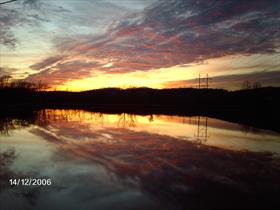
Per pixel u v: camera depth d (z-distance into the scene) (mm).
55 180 8359
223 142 15852
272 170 9656
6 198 6895
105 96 100562
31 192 7293
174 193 7320
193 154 12336
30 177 8664
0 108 57969
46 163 10516
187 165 10328
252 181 8305
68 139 16547
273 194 7246
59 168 9773
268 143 15594
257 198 6961
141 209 6293
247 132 20828
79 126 24000
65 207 6391
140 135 18469
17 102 80875
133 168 9828
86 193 7262
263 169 9781
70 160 11031
